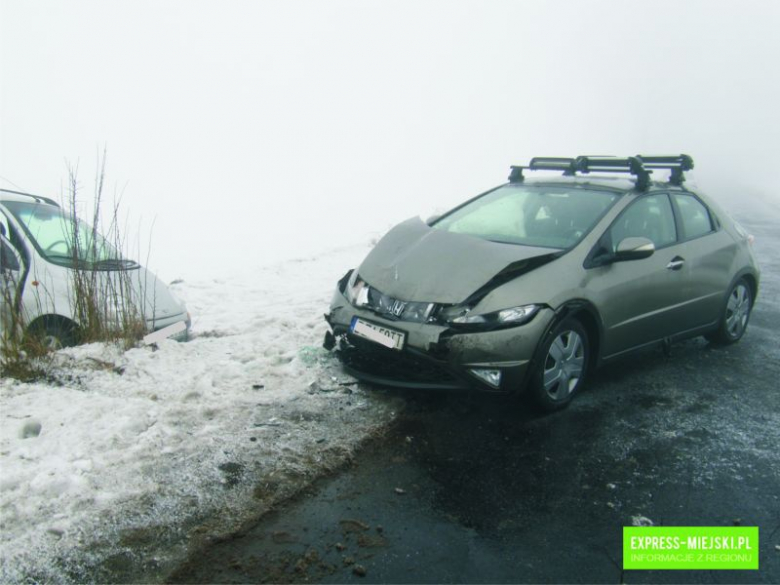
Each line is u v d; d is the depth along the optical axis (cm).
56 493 356
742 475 419
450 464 420
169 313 648
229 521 349
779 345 689
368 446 437
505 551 337
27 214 619
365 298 519
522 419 489
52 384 497
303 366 551
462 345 462
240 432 440
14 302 526
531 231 559
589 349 526
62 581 299
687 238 612
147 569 311
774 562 337
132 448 402
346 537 342
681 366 618
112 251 636
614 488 400
